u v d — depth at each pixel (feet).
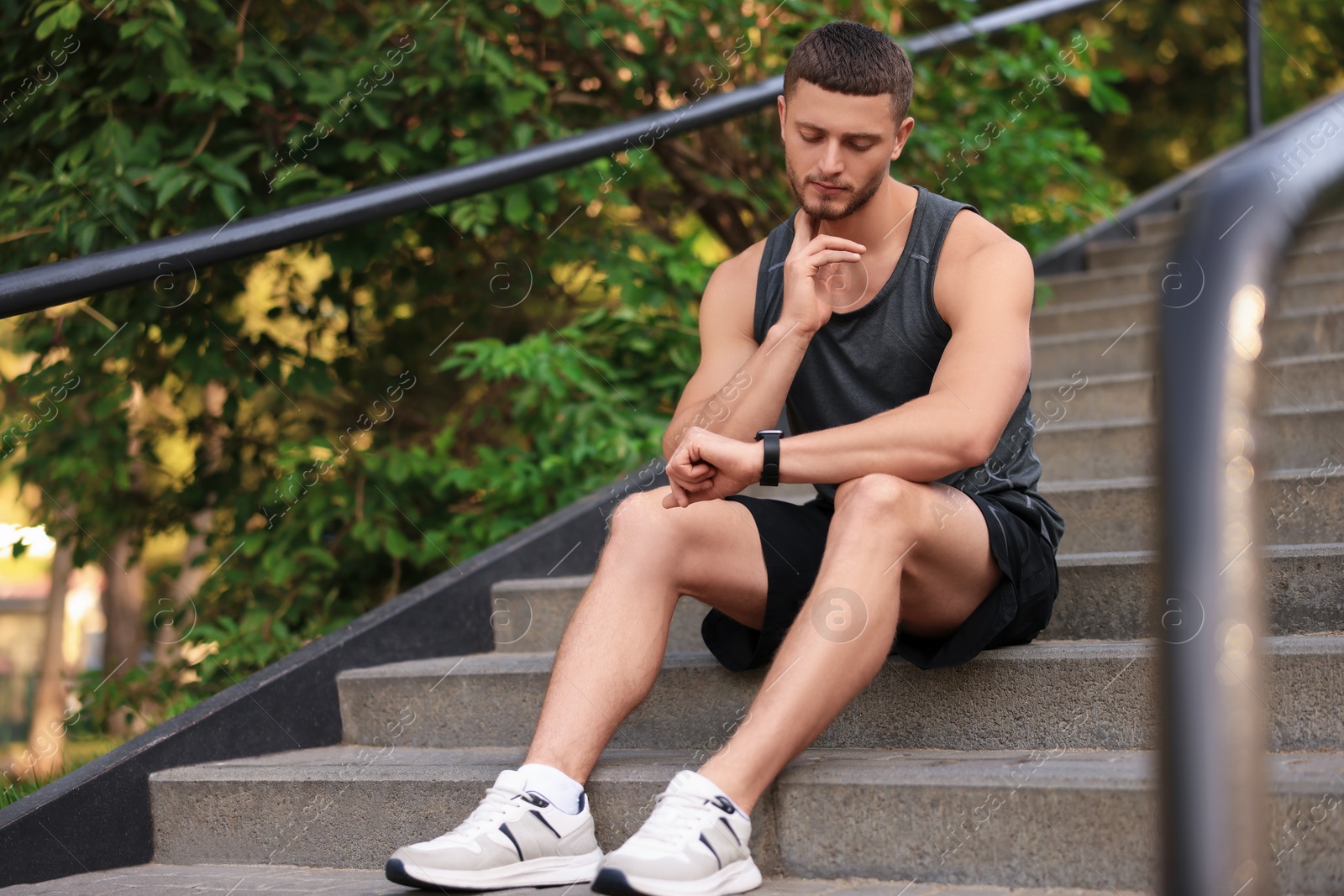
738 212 12.83
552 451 10.68
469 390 12.00
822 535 5.61
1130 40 28.27
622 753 5.99
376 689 7.07
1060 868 4.42
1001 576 5.25
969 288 5.33
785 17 11.66
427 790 5.61
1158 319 2.52
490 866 4.65
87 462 10.44
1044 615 5.66
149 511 11.35
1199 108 29.45
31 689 27.37
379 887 5.15
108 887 5.53
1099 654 5.27
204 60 9.89
